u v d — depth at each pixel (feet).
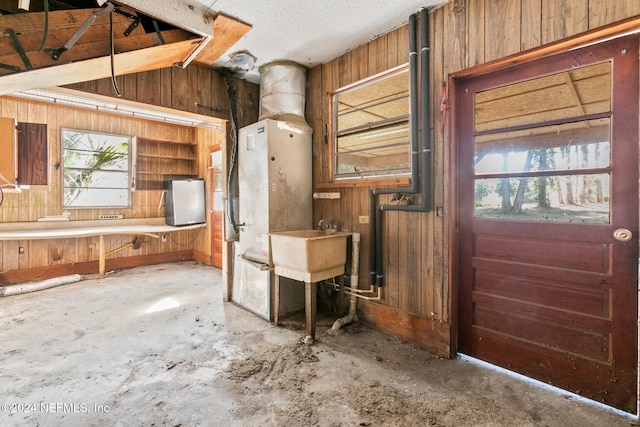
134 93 9.01
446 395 5.92
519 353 6.63
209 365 7.02
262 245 9.79
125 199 17.06
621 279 5.47
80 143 15.44
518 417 5.32
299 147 10.32
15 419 5.25
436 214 7.51
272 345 8.00
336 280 9.94
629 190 5.39
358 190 9.33
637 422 5.18
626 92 5.40
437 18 7.34
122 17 6.00
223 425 5.13
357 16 7.61
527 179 6.49
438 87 7.38
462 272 7.44
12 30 4.96
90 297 12.05
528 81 6.43
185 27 6.64
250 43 8.89
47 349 7.80
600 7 5.26
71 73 6.07
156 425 5.12
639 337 5.19
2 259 13.38
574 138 5.93
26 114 13.79
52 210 14.67
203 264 18.39
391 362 7.14
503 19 6.35
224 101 11.12
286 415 5.36
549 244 6.23
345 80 9.57
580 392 5.89
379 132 9.45
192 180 17.95
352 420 5.24
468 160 7.28
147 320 9.73
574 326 5.95
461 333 7.50
